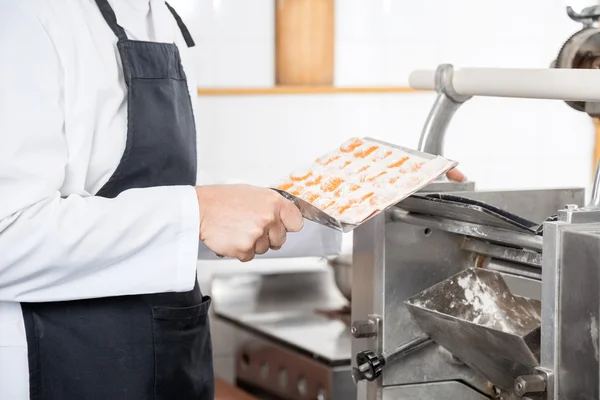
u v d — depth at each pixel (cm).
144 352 173
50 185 152
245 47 344
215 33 341
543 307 127
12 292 156
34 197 150
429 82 176
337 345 258
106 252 153
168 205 156
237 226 156
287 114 351
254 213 155
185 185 175
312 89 349
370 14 356
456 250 167
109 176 172
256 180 351
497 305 144
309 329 278
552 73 140
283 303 313
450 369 169
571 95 137
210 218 158
